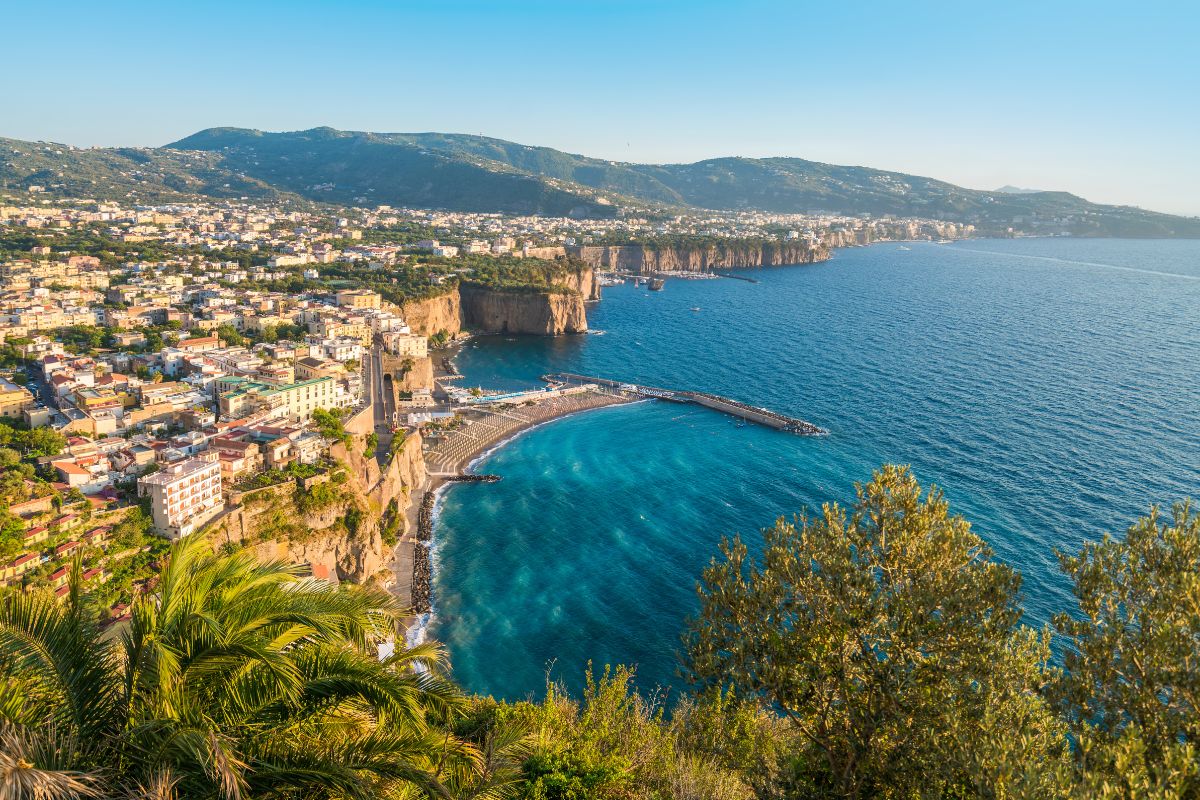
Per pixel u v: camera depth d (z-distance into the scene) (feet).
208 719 67.10
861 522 120.78
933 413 644.69
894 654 105.09
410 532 443.32
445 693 78.48
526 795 105.19
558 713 135.95
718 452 573.74
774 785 121.08
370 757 69.72
